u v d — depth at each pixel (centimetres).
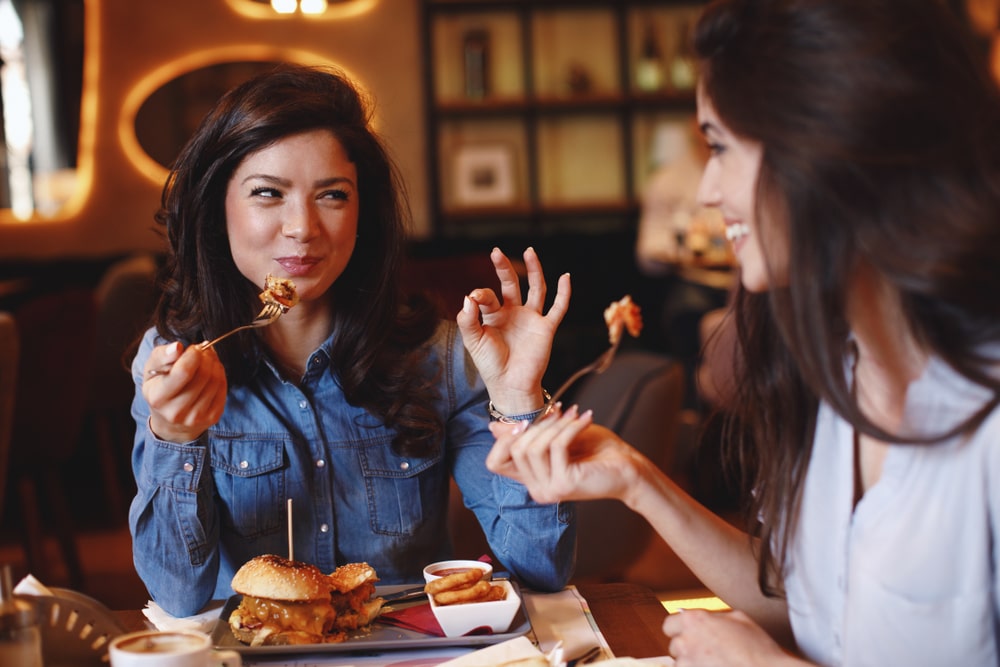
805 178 92
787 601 119
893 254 93
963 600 97
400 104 670
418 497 159
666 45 683
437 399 162
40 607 100
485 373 139
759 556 120
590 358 623
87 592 372
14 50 635
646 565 391
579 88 678
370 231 158
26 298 548
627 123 683
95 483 520
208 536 142
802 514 115
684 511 122
